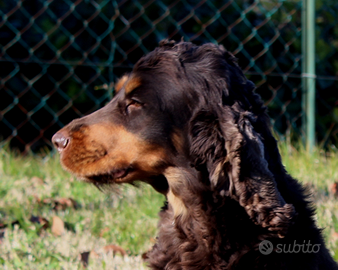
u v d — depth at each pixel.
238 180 2.03
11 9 5.34
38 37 5.43
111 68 4.72
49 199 3.65
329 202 3.56
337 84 5.70
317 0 5.26
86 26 4.95
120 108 2.33
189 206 2.29
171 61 2.28
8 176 4.18
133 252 3.00
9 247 2.87
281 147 4.75
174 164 2.28
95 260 2.78
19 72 5.48
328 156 4.87
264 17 5.52
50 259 2.80
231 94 2.18
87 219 3.37
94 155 2.31
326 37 5.64
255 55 5.57
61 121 5.69
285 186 2.28
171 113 2.23
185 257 2.29
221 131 2.10
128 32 5.45
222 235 2.21
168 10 4.99
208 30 5.52
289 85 5.37
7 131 5.66
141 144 2.27
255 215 2.05
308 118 4.82
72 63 4.57
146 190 3.94
